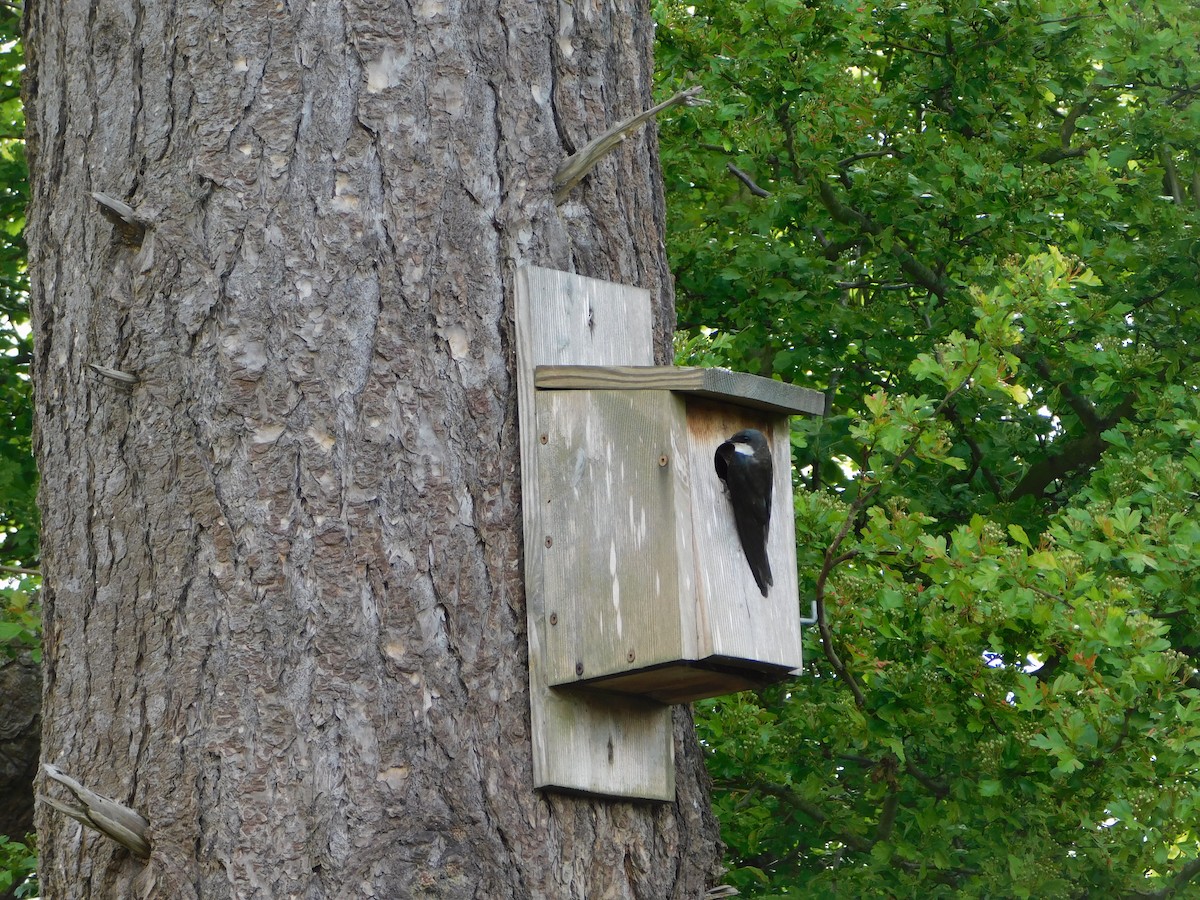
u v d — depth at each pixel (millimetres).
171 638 6344
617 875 6770
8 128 19484
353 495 6453
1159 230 17844
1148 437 15789
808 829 15641
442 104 7023
